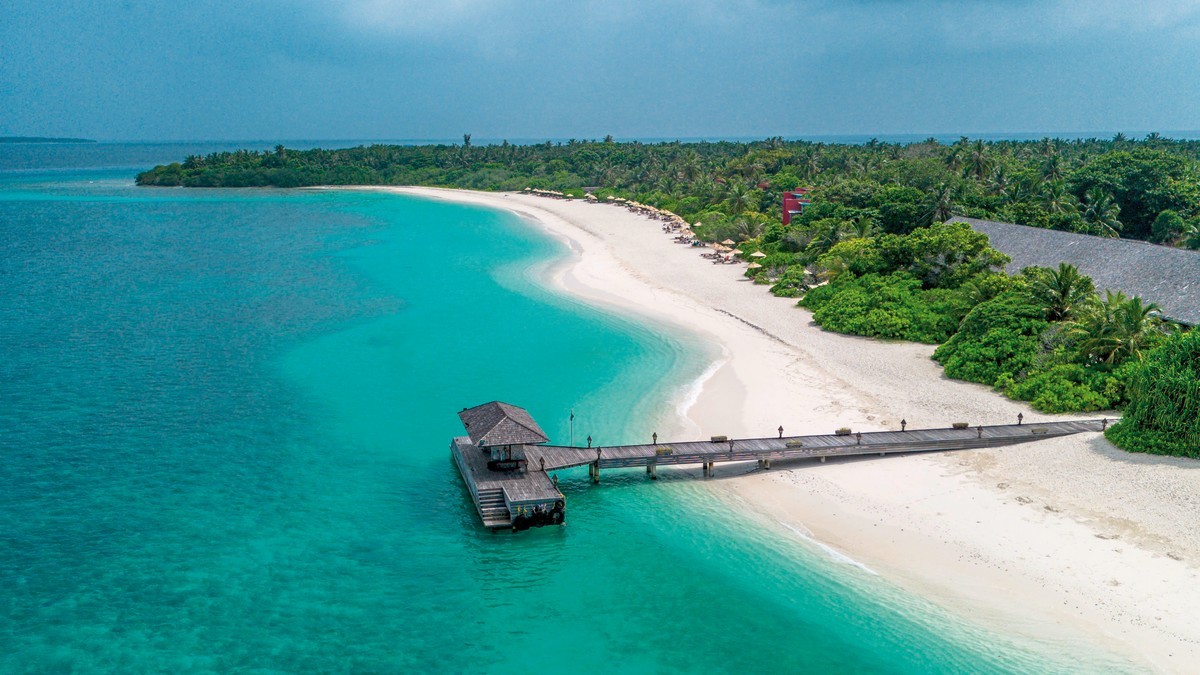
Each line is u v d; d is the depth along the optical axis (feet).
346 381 180.04
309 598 98.84
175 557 106.63
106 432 148.15
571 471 138.72
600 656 89.30
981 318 182.70
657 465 136.15
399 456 141.28
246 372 185.78
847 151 558.97
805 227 313.73
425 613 96.73
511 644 91.25
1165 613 90.99
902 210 298.35
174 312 244.22
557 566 107.76
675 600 99.86
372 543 112.47
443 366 190.80
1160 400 123.24
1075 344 164.86
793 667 86.99
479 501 118.93
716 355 196.13
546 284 285.43
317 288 282.36
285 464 136.77
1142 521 107.55
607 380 179.73
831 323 217.15
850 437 140.67
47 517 115.85
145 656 86.58
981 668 85.71
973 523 112.68
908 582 101.30
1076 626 90.68
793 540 112.78
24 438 144.25
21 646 87.35
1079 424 143.64
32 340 209.87
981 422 149.48
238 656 87.15
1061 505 114.52
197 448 142.10
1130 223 349.82
